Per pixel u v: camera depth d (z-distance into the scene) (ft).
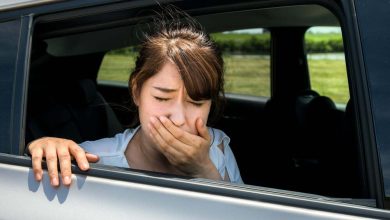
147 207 4.98
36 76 8.13
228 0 6.41
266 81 14.65
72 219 5.08
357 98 4.90
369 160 4.77
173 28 6.03
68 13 5.79
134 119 6.38
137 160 6.00
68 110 8.40
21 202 5.30
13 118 5.61
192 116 5.43
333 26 9.80
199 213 4.85
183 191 4.99
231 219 4.78
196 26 6.48
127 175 5.19
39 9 5.78
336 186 7.49
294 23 9.65
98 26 6.38
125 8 5.79
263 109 10.71
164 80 5.34
